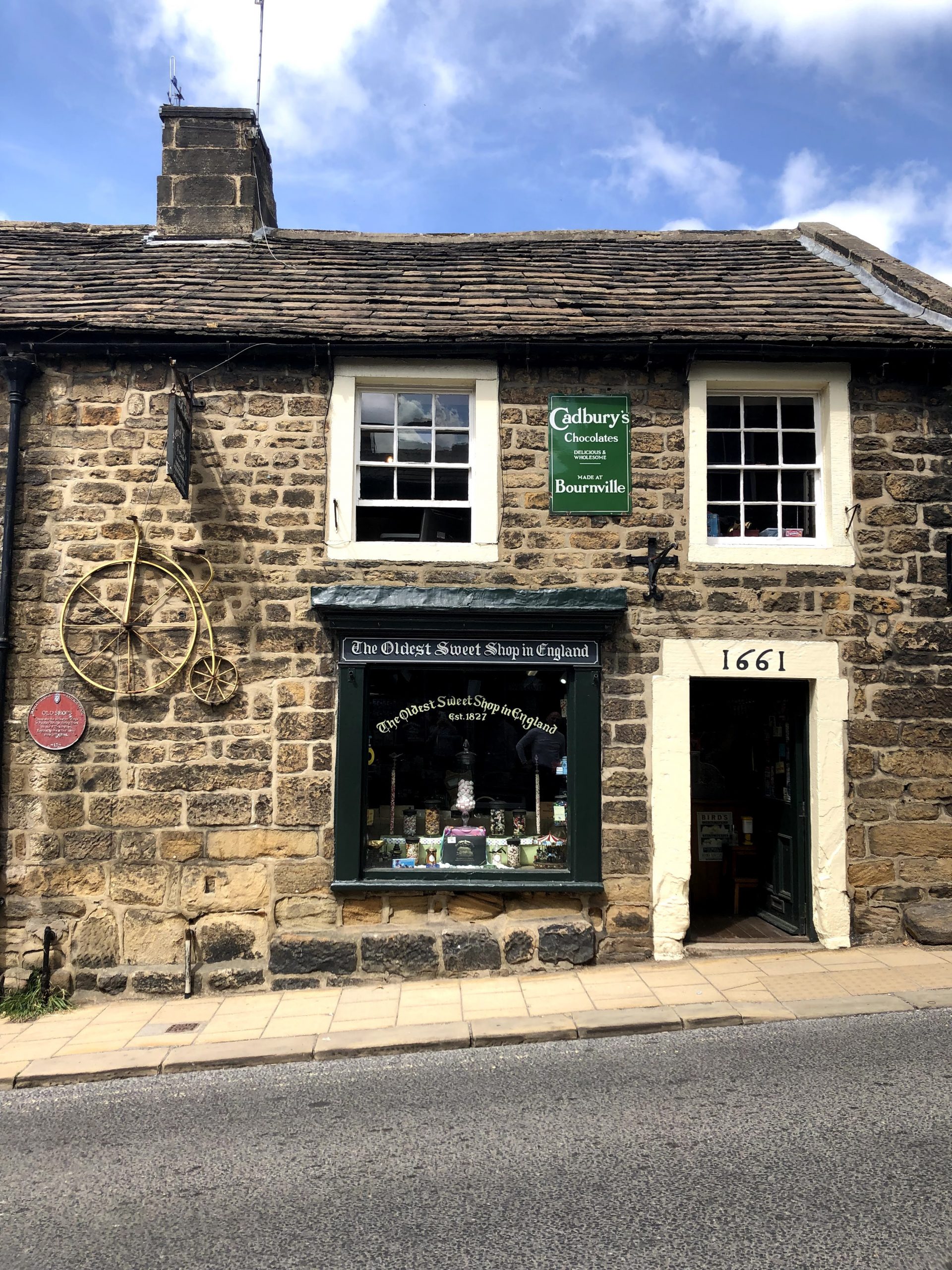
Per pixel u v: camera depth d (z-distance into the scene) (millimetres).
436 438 7168
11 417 6734
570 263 8492
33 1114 4594
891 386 7074
